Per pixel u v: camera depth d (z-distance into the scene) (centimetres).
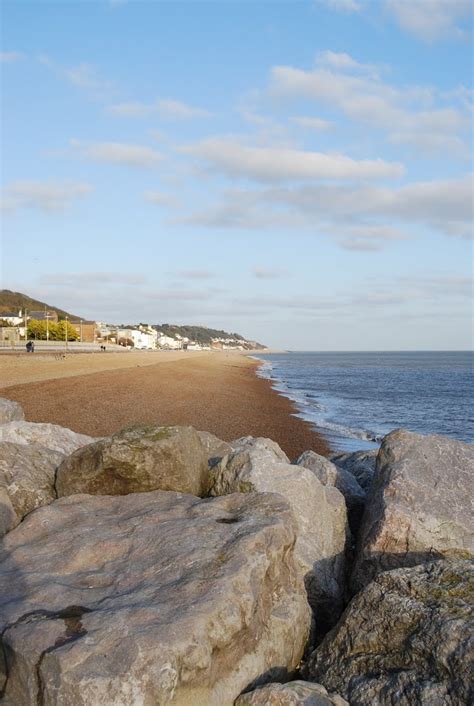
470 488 692
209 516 584
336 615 653
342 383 7612
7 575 511
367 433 2922
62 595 470
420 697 426
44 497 674
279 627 505
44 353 8344
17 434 837
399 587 516
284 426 3052
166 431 687
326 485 793
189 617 426
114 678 383
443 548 640
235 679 449
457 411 4200
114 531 571
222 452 895
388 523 650
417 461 721
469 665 421
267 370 11250
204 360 13275
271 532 539
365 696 452
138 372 6644
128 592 471
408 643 466
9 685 421
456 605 474
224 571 479
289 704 418
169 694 394
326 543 695
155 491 665
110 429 2558
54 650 402
